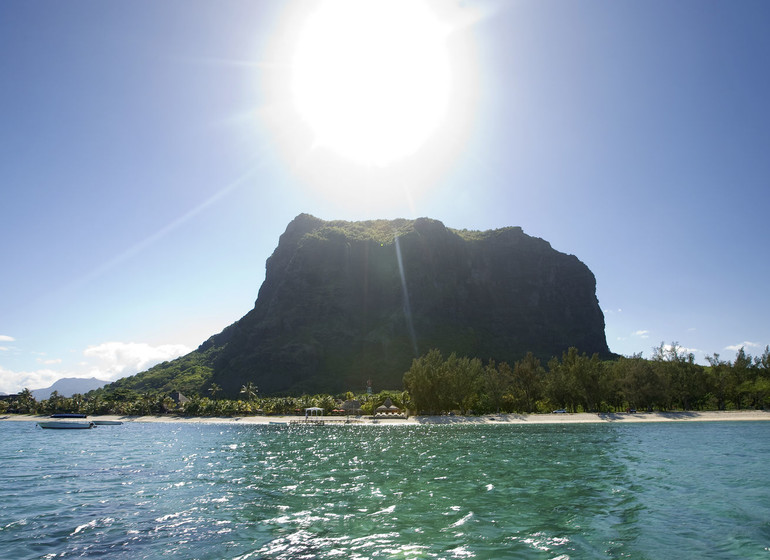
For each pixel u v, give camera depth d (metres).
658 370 113.25
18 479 36.53
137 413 187.25
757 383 114.06
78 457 53.25
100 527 21.55
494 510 23.67
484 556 16.78
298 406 166.38
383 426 109.19
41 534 20.53
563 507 24.22
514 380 131.12
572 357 121.31
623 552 17.19
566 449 51.75
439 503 25.47
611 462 40.97
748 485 30.11
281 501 26.75
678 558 16.53
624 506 24.38
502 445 57.44
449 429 91.94
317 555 17.14
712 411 110.19
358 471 38.25
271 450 59.16
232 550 17.91
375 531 20.14
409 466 40.53
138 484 33.56
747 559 16.42
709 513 22.83
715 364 122.25
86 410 197.75
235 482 33.91
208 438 85.38
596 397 116.31
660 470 36.34
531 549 17.53
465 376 117.31
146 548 18.38
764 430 76.38
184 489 31.25
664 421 99.12
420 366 120.94
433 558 16.62
